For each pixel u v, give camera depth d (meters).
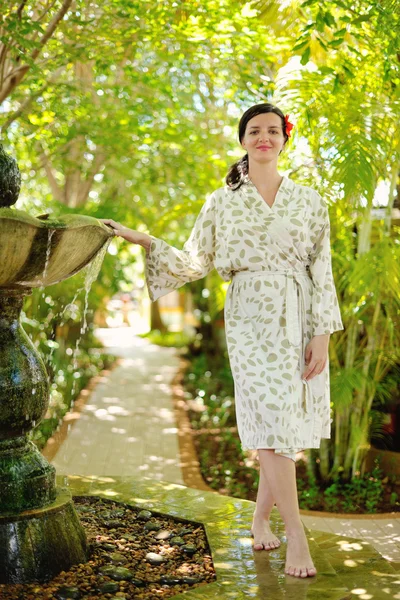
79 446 6.08
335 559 2.84
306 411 2.69
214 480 5.19
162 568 2.67
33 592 2.42
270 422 2.56
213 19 5.00
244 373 2.64
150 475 5.16
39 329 7.48
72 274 2.70
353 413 4.77
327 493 4.66
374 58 4.34
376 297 4.54
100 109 6.98
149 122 6.97
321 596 2.35
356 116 4.25
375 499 4.54
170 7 4.88
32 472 2.67
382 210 4.84
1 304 2.66
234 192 2.76
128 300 26.08
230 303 2.77
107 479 3.86
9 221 2.14
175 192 9.59
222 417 7.86
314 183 4.49
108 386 10.20
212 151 7.86
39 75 5.22
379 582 2.58
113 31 4.98
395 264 4.37
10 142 6.39
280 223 2.66
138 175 9.92
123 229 2.79
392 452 5.02
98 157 8.79
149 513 3.27
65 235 2.33
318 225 2.73
